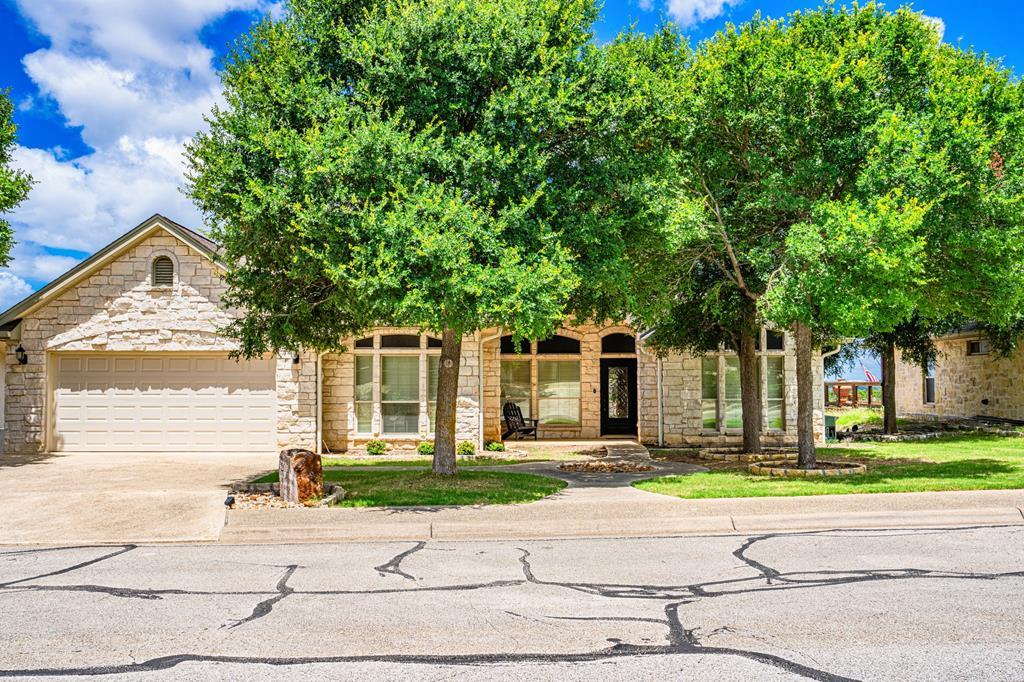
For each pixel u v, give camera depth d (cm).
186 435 2047
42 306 2038
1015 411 2672
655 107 1299
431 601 660
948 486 1161
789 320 1354
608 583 716
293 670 496
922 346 2408
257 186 1109
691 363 2245
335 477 1482
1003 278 1303
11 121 1802
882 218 1123
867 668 487
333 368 2111
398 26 1198
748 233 1487
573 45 1313
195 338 2033
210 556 859
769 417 2252
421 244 1038
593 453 2028
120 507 1122
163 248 2044
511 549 885
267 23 1280
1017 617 592
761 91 1332
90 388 2053
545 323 1097
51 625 597
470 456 1989
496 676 481
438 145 1145
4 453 2011
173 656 525
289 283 1340
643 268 1461
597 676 479
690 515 1020
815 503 1052
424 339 2100
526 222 1147
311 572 773
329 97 1180
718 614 609
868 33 1381
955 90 1250
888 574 732
